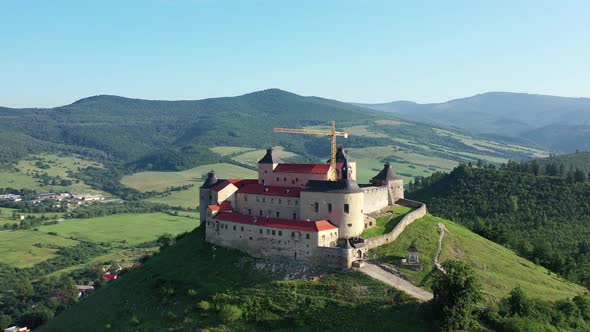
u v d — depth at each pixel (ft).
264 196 639.76
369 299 461.78
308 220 558.56
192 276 555.28
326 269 513.86
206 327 464.24
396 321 433.89
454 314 419.33
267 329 452.76
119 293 581.94
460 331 420.36
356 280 488.44
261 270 536.42
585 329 479.00
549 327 447.83
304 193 580.71
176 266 588.50
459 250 588.91
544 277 600.80
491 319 440.86
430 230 623.36
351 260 512.22
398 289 467.52
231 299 493.77
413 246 525.34
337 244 550.77
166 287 540.93
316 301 470.39
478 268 556.51
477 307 452.76
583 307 510.58
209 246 612.29
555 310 489.67
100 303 583.17
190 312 490.08
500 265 588.91
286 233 542.57
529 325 431.43
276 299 484.74
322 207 565.94
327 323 444.96
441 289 431.02
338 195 553.64
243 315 470.80
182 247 641.81
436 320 424.05
